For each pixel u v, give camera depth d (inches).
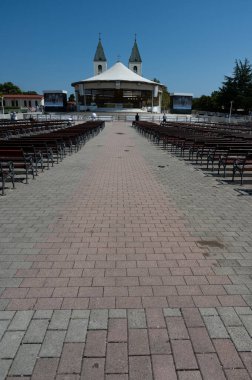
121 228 221.9
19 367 104.1
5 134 834.8
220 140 532.1
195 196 310.0
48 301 138.1
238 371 103.0
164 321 125.8
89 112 2755.9
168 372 102.4
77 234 210.8
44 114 2396.7
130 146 773.3
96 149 708.0
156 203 283.3
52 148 498.3
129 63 4175.7
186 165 498.9
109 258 177.5
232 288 148.9
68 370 102.9
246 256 180.9
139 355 109.1
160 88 3142.2
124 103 3024.1
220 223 233.5
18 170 443.2
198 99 4247.0
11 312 130.7
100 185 354.0
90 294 143.4
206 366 104.8
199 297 141.7
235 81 3208.7
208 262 173.6
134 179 388.2
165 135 719.1
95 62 4111.7
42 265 169.3
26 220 237.3
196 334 118.9
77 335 118.0
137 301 138.5
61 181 374.6
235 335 118.6
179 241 200.7
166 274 161.0
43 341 115.1
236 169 381.1
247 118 2522.1
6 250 187.0
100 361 106.4
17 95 4402.1
